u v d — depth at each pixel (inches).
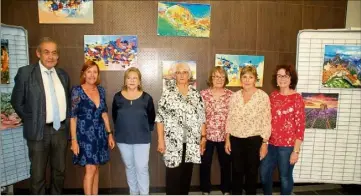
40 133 83.0
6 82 100.0
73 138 86.7
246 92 91.7
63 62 110.7
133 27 111.4
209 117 101.0
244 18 115.3
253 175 90.2
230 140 93.6
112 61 111.8
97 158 88.5
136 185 98.4
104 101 92.3
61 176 90.0
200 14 112.7
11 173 103.0
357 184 117.5
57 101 86.1
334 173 111.0
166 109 84.7
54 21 108.6
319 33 107.5
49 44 83.0
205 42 114.6
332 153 110.5
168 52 113.6
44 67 84.7
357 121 108.8
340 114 109.4
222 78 98.8
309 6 119.3
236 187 93.2
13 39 102.2
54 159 88.4
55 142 86.7
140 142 92.1
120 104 92.3
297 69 109.0
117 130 93.3
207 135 101.7
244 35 116.0
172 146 84.0
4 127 99.7
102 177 115.0
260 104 87.9
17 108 82.5
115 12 110.3
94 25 110.2
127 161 94.7
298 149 86.5
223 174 104.7
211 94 101.1
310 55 108.4
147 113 93.4
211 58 115.2
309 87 109.2
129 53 112.0
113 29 110.8
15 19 107.7
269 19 116.7
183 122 84.5
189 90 87.4
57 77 87.8
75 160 88.6
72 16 108.8
